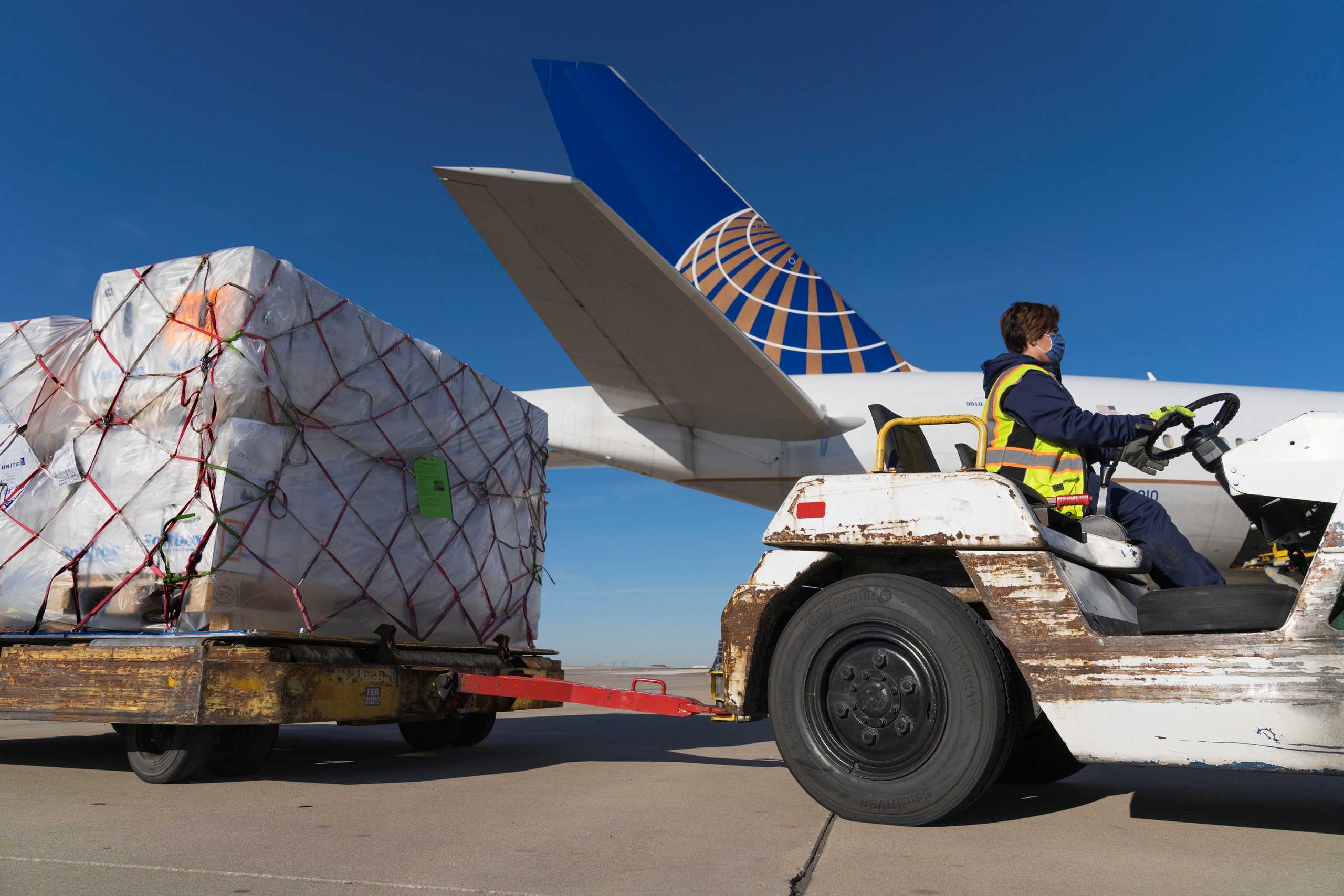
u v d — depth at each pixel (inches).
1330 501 96.0
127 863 76.5
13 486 141.3
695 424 324.8
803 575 105.7
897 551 104.8
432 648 161.2
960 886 70.8
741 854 81.7
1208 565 109.8
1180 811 106.3
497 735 215.8
